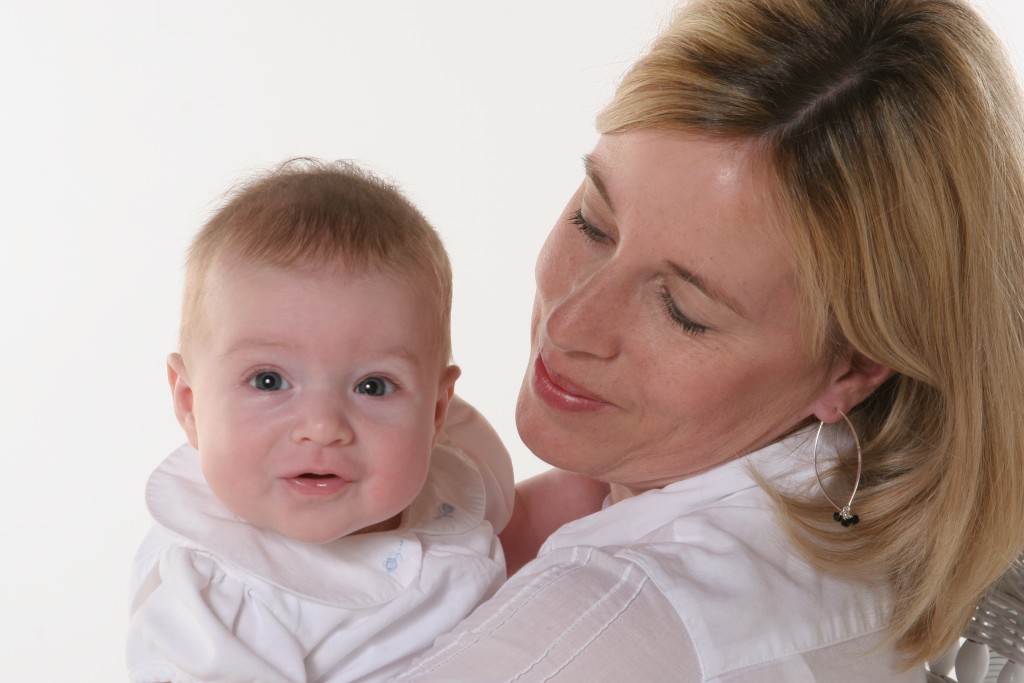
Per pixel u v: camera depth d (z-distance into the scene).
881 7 1.02
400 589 1.16
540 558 1.08
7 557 3.06
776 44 1.00
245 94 3.26
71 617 3.02
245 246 1.10
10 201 3.19
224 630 1.03
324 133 3.31
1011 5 3.32
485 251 3.42
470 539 1.26
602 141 1.10
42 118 3.18
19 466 3.16
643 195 1.04
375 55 3.31
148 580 1.12
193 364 1.12
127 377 3.24
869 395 1.16
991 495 1.09
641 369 1.08
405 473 1.12
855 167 1.00
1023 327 1.10
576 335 1.09
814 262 1.01
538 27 3.35
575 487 1.49
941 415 1.13
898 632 1.08
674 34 1.06
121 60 3.20
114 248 3.25
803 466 1.14
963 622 1.14
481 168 3.39
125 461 3.21
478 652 0.97
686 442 1.12
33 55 3.16
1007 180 1.08
